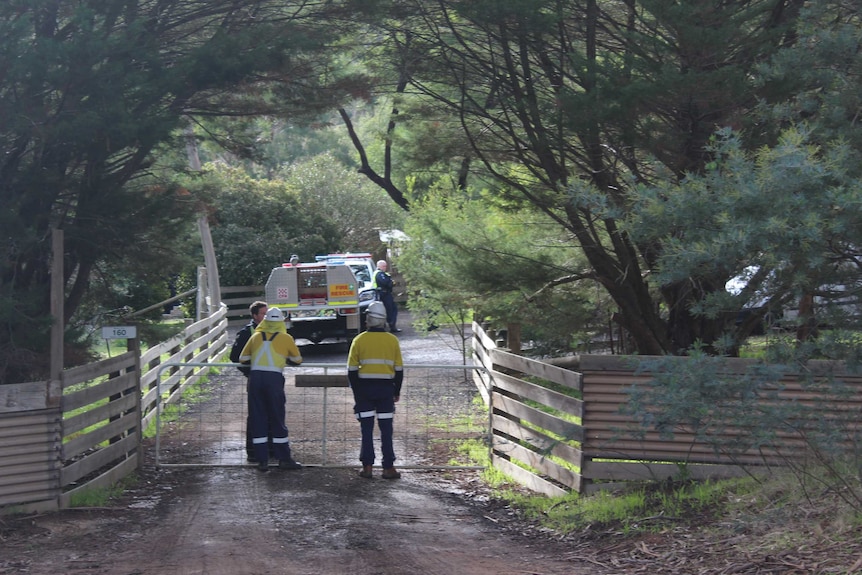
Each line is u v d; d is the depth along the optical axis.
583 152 12.84
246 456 12.95
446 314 20.34
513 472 11.81
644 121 11.00
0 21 9.91
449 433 14.64
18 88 10.09
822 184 6.24
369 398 11.85
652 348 13.96
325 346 27.31
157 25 11.73
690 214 6.74
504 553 8.24
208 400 17.86
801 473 8.38
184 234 13.34
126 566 7.62
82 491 10.20
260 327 12.23
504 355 12.19
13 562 7.77
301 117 13.02
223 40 10.95
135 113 10.81
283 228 37.81
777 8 11.05
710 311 7.08
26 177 10.41
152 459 12.80
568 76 12.77
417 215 18.12
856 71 8.05
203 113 12.53
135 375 12.06
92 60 10.16
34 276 11.24
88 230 11.02
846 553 6.53
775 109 8.23
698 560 7.19
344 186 44.38
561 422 10.53
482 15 11.91
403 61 13.67
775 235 6.18
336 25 12.53
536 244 14.96
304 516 9.68
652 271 11.47
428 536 8.95
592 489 9.99
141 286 14.47
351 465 12.55
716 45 10.22
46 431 9.56
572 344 18.00
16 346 10.17
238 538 8.67
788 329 7.64
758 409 7.56
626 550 7.91
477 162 14.87
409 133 14.62
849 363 6.96
